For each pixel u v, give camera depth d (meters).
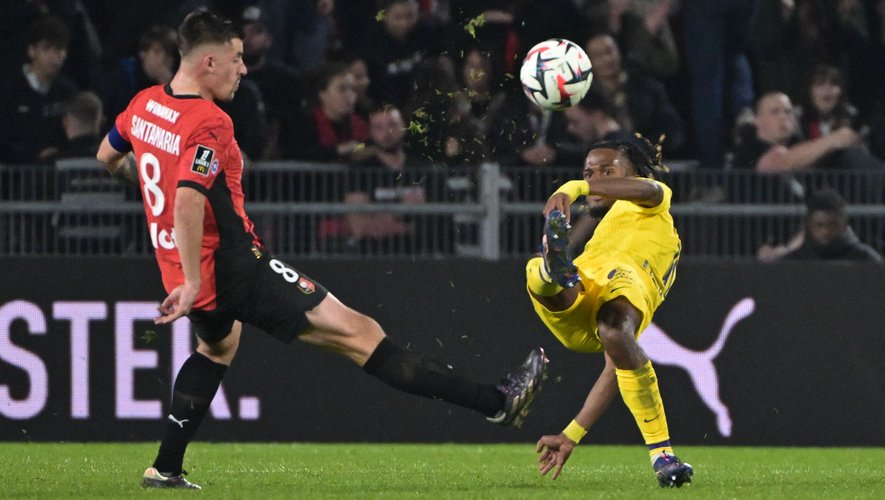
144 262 30.62
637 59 39.50
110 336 30.45
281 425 30.86
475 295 31.33
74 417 30.31
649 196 18.91
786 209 33.16
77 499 16.81
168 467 18.66
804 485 20.00
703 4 40.09
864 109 42.50
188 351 30.64
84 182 31.83
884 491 18.94
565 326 19.42
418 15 38.91
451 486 19.33
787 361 31.70
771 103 38.53
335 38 40.34
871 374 31.83
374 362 18.00
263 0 39.66
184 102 17.25
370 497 17.05
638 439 31.56
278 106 36.91
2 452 27.25
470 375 31.19
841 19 42.19
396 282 31.22
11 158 35.94
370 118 36.72
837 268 31.89
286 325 17.84
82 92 36.06
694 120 40.03
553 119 36.72
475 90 36.66
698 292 31.59
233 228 17.55
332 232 32.09
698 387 31.50
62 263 30.42
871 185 33.47
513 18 39.12
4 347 30.20
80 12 38.12
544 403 31.30
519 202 32.34
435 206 31.81
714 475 22.47
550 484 19.83
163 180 17.33
